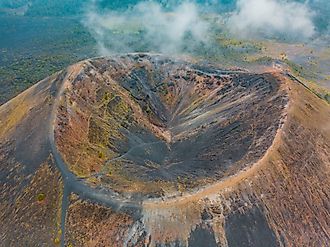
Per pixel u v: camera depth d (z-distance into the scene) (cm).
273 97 7256
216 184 5753
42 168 6297
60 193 5912
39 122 6988
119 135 7312
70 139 6725
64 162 6259
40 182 6156
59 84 7656
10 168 6588
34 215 5834
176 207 5488
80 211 5638
